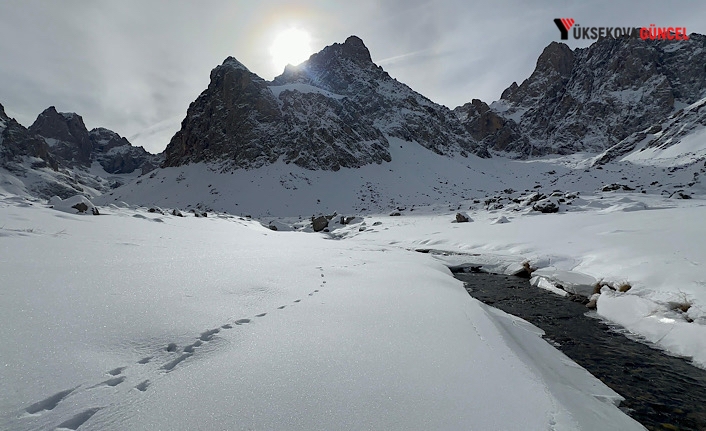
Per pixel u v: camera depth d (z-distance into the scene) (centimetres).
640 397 481
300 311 549
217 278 655
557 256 1314
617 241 1233
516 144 14050
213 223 2267
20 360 303
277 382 337
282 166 7819
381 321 549
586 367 575
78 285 492
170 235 1274
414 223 3162
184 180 8044
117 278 555
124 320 415
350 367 382
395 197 6944
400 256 1559
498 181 8744
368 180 7656
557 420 328
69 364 316
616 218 1680
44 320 375
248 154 8112
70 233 935
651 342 672
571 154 12312
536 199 3159
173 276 621
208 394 308
